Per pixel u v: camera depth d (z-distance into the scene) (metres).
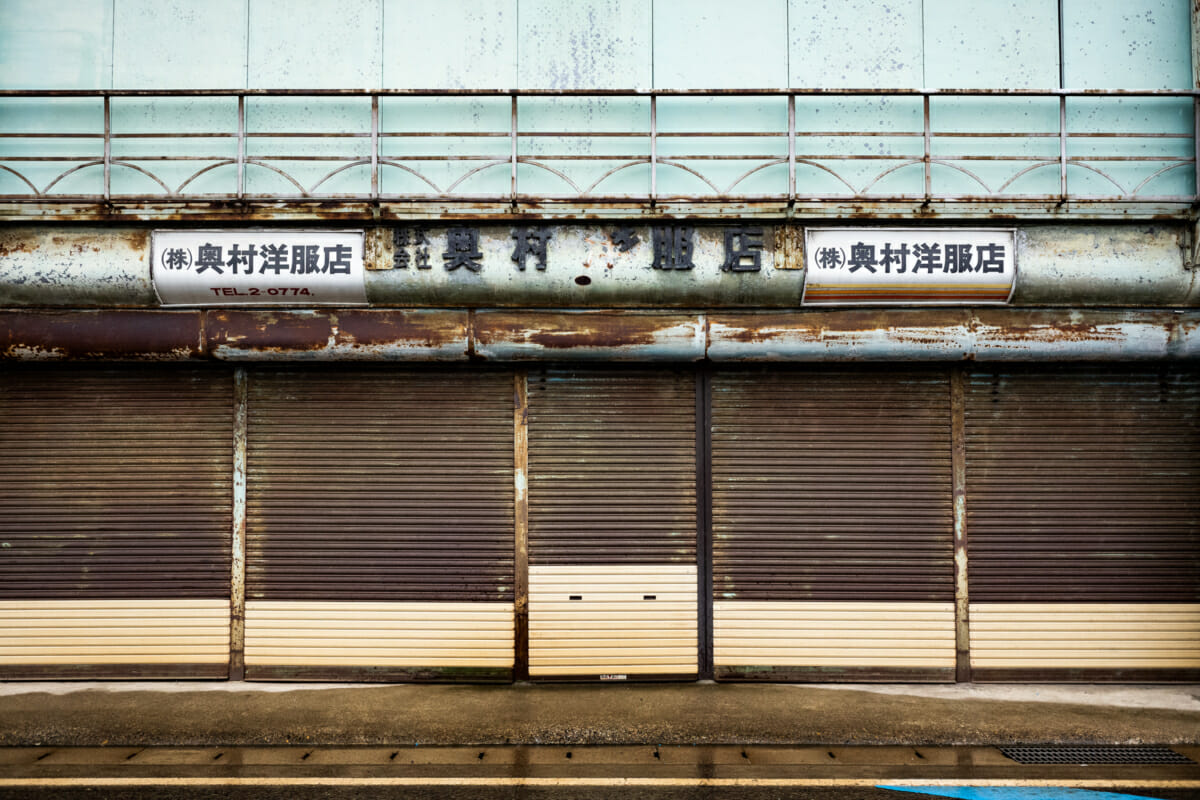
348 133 7.24
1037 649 7.22
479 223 6.88
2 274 6.74
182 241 6.80
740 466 7.34
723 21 7.35
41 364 7.23
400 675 7.18
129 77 7.31
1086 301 6.96
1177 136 7.06
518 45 7.37
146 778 5.31
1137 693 6.90
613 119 7.33
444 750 5.81
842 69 7.34
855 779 5.32
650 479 7.32
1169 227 6.84
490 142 7.33
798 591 7.28
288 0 7.35
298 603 7.24
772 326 7.02
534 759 5.66
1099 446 7.34
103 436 7.30
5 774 5.38
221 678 7.20
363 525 7.30
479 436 7.36
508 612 7.25
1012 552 7.29
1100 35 7.34
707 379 7.36
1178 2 7.30
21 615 7.18
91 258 6.77
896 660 7.21
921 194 7.22
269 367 7.35
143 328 6.94
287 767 5.49
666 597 7.27
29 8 7.31
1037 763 5.60
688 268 6.86
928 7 7.34
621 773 5.41
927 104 6.86
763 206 6.87
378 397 7.37
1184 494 7.32
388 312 7.04
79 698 6.69
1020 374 7.34
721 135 7.20
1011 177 7.27
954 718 6.24
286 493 7.30
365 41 7.36
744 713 6.36
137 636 7.20
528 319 7.04
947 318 6.98
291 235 6.83
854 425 7.34
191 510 7.29
